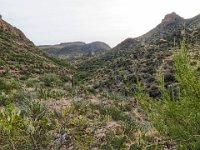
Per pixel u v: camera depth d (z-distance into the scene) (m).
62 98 17.84
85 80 52.16
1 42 63.06
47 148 6.05
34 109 6.25
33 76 41.31
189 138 5.29
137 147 5.68
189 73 5.40
